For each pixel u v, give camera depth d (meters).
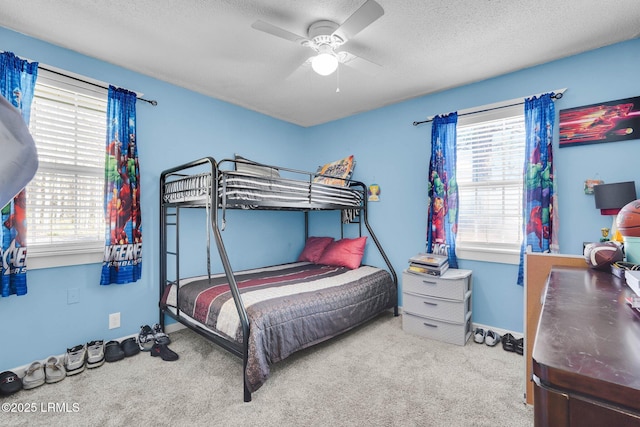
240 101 3.30
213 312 2.12
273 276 2.92
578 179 2.34
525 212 2.49
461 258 2.92
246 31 2.05
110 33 2.07
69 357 2.09
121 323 2.53
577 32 2.06
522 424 1.57
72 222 2.30
